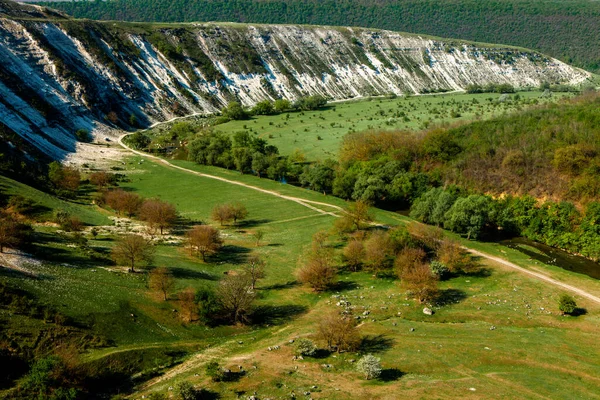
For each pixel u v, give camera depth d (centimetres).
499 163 11725
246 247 8556
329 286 7112
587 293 7062
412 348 5262
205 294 5884
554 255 8931
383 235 8156
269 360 4906
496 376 4738
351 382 4516
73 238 7131
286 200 11431
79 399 4112
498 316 6269
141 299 5878
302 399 4175
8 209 7738
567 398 4378
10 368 4228
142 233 8569
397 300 6675
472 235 9456
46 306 5069
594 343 5594
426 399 4216
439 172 12169
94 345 4862
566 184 10538
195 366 4797
